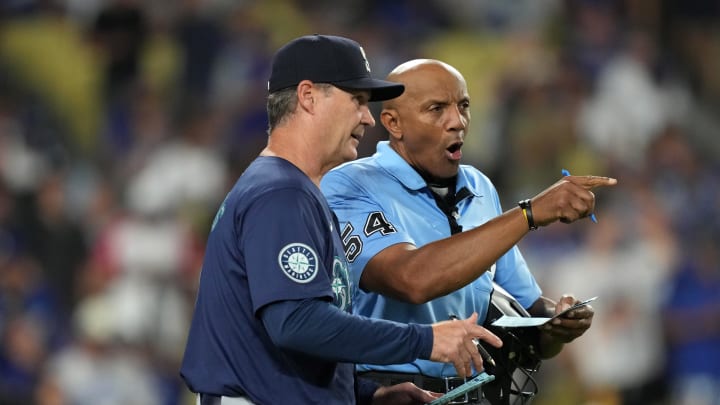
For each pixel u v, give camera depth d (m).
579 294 32.62
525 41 41.94
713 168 39.19
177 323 34.66
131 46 42.78
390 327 10.80
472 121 39.12
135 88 42.06
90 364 33.03
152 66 42.72
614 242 33.28
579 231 33.72
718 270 32.94
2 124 40.25
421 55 41.41
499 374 13.00
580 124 38.53
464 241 11.56
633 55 41.25
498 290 13.38
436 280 11.54
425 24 42.75
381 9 42.97
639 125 39.69
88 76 42.56
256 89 40.53
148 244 35.91
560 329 12.74
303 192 11.00
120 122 41.25
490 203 13.59
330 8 43.25
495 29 43.19
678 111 41.09
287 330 10.54
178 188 37.88
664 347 32.22
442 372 12.73
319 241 10.97
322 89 11.38
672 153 38.31
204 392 11.05
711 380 31.88
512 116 38.19
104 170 40.06
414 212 12.80
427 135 12.72
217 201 37.72
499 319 12.53
